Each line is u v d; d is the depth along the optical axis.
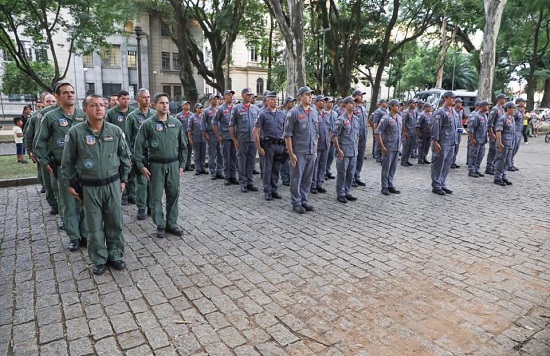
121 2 16.77
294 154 6.54
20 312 3.45
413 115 11.45
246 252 4.84
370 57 26.23
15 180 8.65
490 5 15.38
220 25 19.17
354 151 7.30
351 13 20.72
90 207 4.11
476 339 3.07
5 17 14.32
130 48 36.38
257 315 3.40
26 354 2.89
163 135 5.12
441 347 2.98
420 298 3.70
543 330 3.18
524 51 26.69
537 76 31.16
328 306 3.55
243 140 8.01
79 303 3.61
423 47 37.25
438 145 7.82
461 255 4.74
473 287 3.91
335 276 4.16
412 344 3.01
